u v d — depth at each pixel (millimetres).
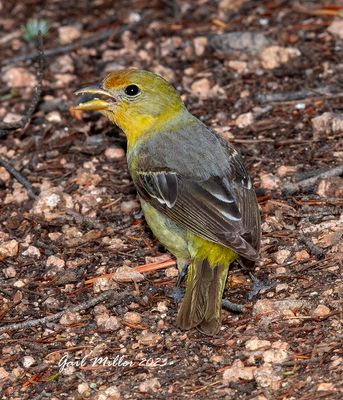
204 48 16781
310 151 13695
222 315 10773
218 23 17531
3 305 11367
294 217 12305
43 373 10195
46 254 12305
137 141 12156
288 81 15570
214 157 11492
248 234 10727
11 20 18609
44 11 18859
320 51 16188
